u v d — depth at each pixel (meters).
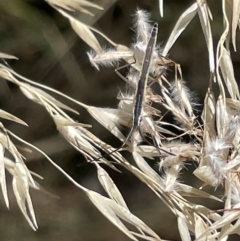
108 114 0.12
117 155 0.12
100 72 0.22
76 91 0.23
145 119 0.12
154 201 0.24
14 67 0.22
